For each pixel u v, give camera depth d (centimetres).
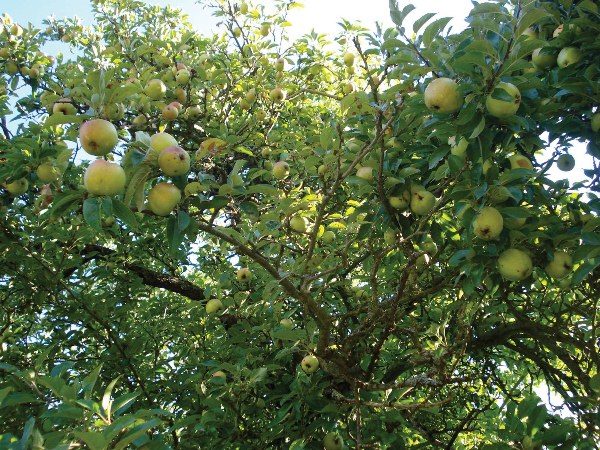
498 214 126
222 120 266
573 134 140
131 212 109
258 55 293
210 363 168
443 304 226
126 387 209
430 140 147
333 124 153
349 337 169
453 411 226
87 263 254
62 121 113
